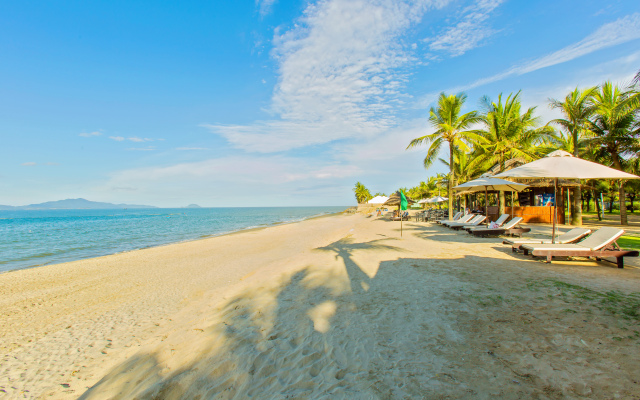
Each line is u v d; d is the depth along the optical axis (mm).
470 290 4766
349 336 3541
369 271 6582
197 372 3113
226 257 11398
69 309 6184
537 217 17453
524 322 3512
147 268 9836
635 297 4105
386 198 30703
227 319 4477
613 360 2641
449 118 18453
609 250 6117
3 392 3379
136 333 4719
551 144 19516
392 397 2352
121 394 2949
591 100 15602
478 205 28141
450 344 3135
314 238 16375
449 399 2266
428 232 14211
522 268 6062
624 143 14922
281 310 4594
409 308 4227
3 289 7840
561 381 2395
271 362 3143
